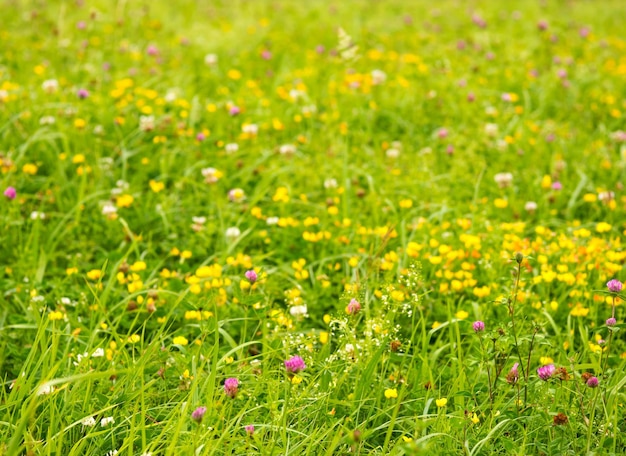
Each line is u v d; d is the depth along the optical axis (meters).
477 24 15.03
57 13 14.19
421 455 3.69
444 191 7.68
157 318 5.44
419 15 16.92
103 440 4.15
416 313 5.66
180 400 4.39
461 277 6.02
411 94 10.21
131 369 4.37
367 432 3.99
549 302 5.88
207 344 5.20
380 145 9.09
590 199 7.36
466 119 9.60
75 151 7.98
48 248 6.41
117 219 6.82
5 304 5.58
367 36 13.23
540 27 12.83
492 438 4.25
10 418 4.09
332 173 7.86
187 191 7.65
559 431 4.29
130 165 7.97
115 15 13.84
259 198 7.04
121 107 8.81
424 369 4.73
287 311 5.69
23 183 7.39
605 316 5.66
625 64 12.59
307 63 11.67
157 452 3.88
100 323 5.00
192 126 8.57
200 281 5.75
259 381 4.50
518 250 6.24
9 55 10.91
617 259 6.08
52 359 4.36
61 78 9.73
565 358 4.94
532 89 10.82
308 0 18.48
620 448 4.20
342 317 4.84
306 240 6.66
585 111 10.26
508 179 7.75
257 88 10.21
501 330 4.43
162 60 11.26
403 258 6.20
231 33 13.80
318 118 9.48
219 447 4.07
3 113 8.43
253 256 6.55
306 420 4.39
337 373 4.66
